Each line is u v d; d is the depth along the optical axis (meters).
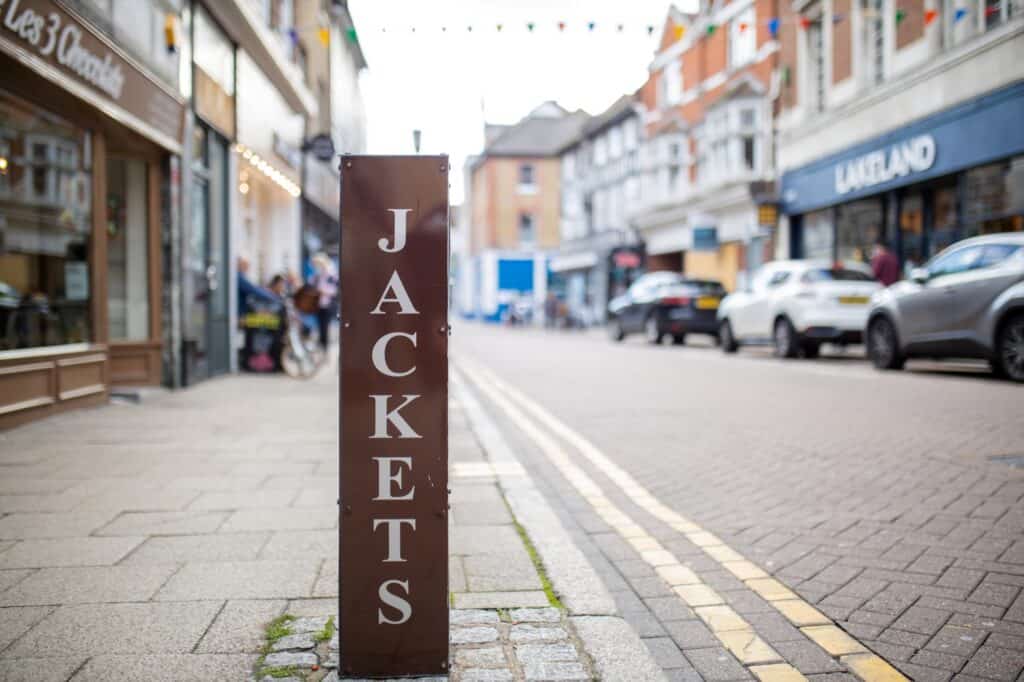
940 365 12.14
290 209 18.34
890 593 3.19
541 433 7.15
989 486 4.64
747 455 5.85
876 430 6.50
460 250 72.44
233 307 11.88
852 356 14.83
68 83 6.83
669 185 29.97
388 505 2.46
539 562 3.60
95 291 8.12
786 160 21.16
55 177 7.55
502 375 12.56
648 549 3.85
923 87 15.45
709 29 13.93
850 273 14.02
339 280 2.43
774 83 22.44
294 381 10.96
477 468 5.54
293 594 3.15
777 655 2.70
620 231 35.22
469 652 2.68
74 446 6.08
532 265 51.88
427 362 2.44
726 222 25.16
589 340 24.50
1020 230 13.19
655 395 9.45
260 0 13.78
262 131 14.01
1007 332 9.14
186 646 2.69
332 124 24.12
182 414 7.73
